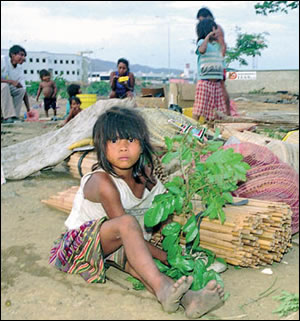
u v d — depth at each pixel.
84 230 2.43
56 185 4.55
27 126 8.98
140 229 2.28
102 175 2.46
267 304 2.27
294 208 3.25
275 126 5.81
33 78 76.38
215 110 6.23
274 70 19.53
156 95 8.95
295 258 2.88
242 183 3.26
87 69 74.44
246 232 2.57
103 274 2.46
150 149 2.60
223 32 6.06
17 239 3.11
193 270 2.37
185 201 2.64
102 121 2.40
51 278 2.55
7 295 2.37
